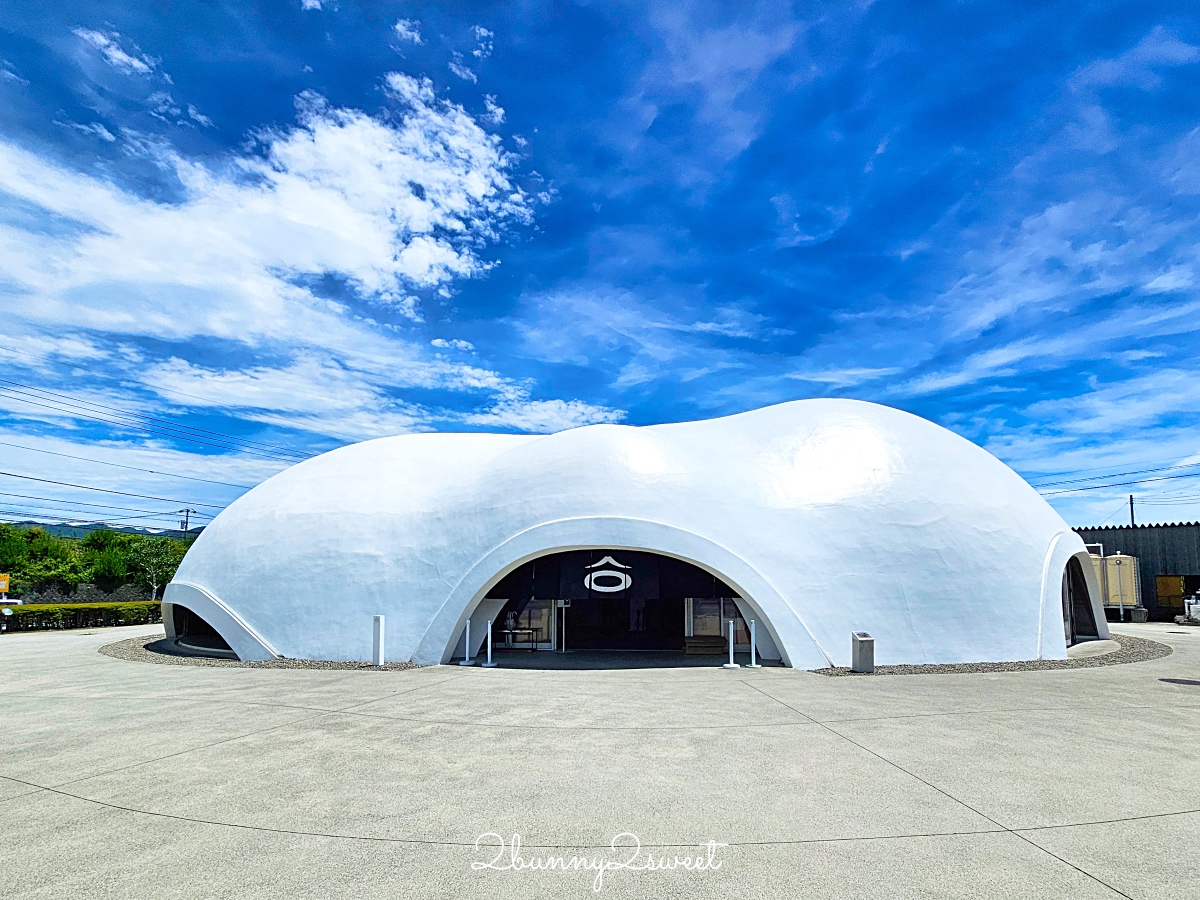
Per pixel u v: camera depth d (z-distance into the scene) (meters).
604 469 14.77
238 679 12.58
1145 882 4.28
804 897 4.11
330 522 16.16
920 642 13.98
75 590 34.84
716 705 9.80
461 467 17.41
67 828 5.20
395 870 4.47
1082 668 13.70
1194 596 30.08
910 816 5.39
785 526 14.74
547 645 16.25
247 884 4.27
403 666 14.16
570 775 6.45
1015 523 15.46
